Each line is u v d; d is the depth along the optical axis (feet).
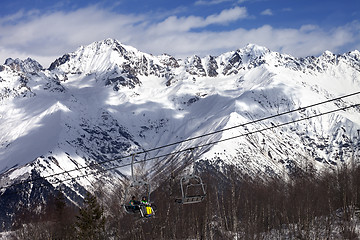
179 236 315.99
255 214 348.79
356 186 354.74
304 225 316.40
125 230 308.81
